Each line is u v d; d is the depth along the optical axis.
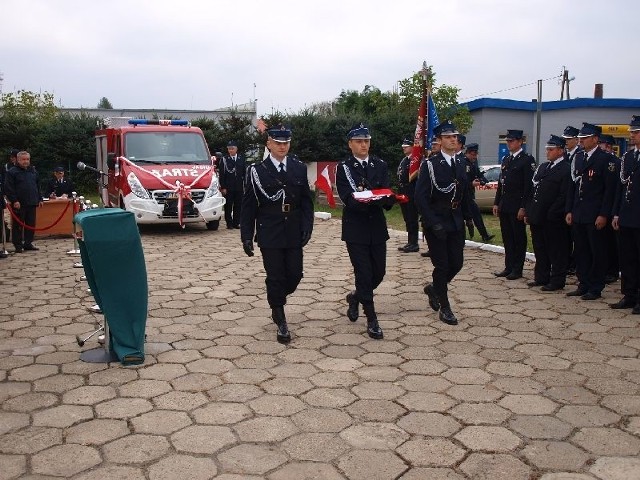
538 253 7.13
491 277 7.71
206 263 8.85
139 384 4.27
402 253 9.60
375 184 5.34
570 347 5.01
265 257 5.23
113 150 13.22
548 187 6.82
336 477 3.10
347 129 22.05
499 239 10.99
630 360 4.70
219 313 6.12
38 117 26.11
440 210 5.60
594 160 6.39
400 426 3.63
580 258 6.66
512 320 5.80
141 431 3.58
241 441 3.46
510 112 26.44
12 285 7.42
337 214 15.70
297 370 4.54
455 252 5.70
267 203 5.21
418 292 6.98
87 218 4.48
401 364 4.66
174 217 11.84
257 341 5.22
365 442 3.44
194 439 3.48
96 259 4.53
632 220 5.89
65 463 3.22
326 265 8.68
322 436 3.51
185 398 4.04
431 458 3.27
